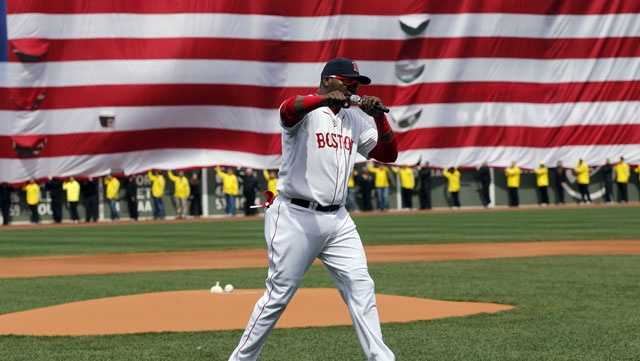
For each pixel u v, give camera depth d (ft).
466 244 293.43
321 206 82.69
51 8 483.92
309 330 121.39
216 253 273.95
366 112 79.30
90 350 108.37
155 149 496.23
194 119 497.87
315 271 215.10
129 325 126.62
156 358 103.04
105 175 492.95
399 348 107.45
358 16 514.68
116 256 266.36
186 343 112.57
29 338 117.29
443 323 126.31
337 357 103.14
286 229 83.20
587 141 545.44
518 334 116.16
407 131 524.93
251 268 224.74
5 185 485.56
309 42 510.58
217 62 498.69
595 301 147.43
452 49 525.75
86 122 488.44
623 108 546.67
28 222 494.59
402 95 522.06
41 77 484.74
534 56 536.42
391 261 236.63
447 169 535.60
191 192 515.91
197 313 135.95
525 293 159.43
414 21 520.01
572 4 540.52
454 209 545.03
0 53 480.64
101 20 487.61
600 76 544.62
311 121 82.58
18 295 170.30
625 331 117.39
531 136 538.47
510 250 268.21
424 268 214.07
